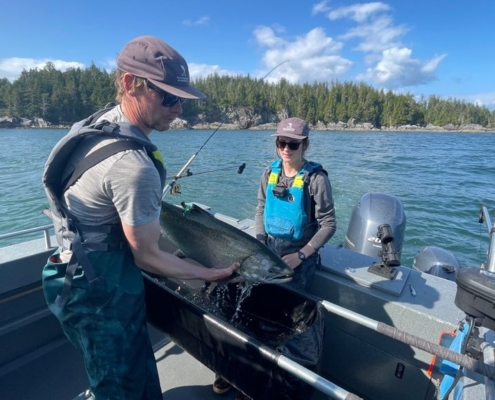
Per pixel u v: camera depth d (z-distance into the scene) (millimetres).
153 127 1482
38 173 15039
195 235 2176
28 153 22391
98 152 1278
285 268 2119
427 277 2393
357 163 20719
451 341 1792
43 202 10617
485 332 1554
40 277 2451
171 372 2443
